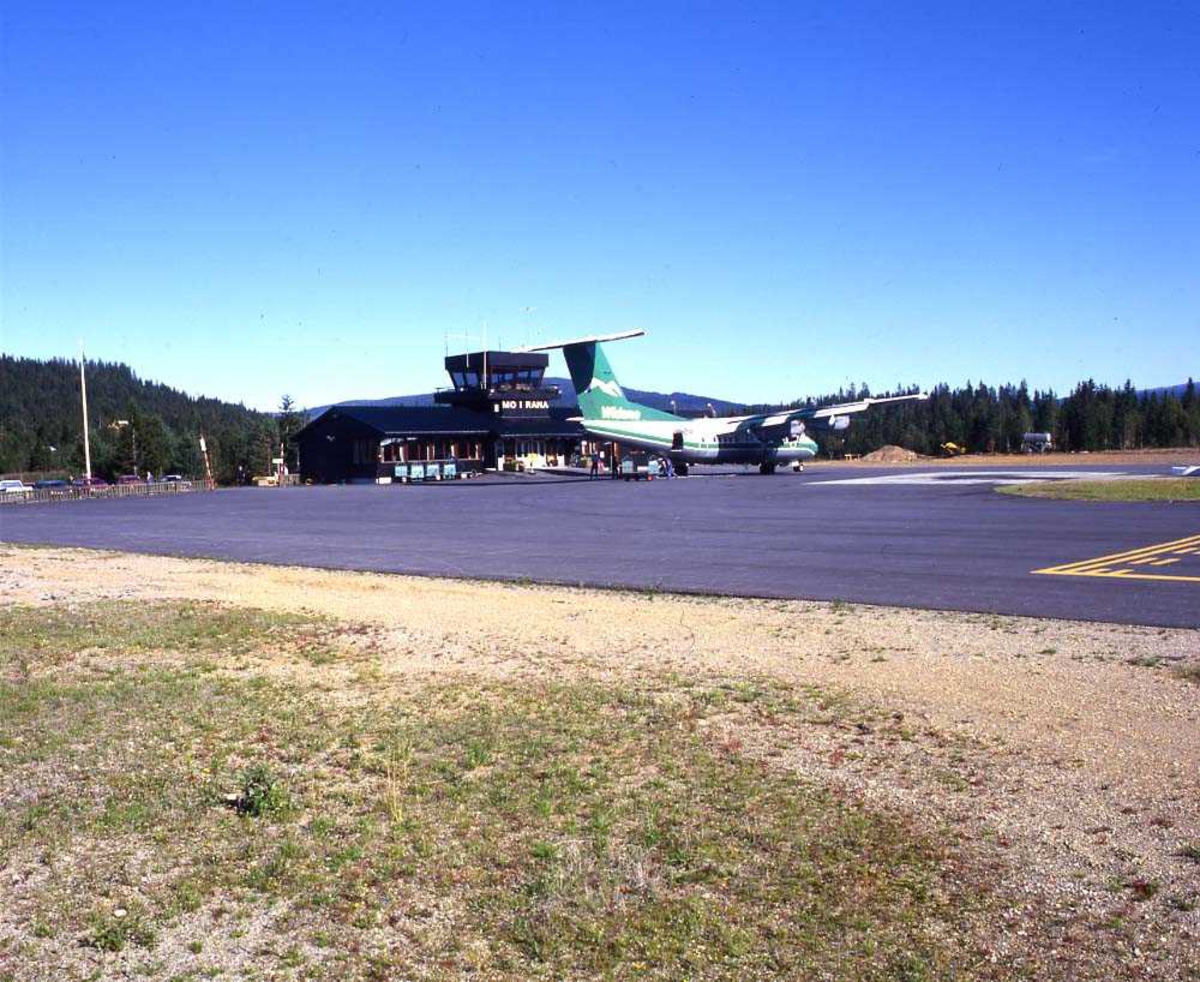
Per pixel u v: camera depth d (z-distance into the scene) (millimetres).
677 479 64562
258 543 30688
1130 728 9898
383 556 26688
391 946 6008
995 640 14383
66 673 13281
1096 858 7016
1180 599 17203
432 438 74562
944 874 6848
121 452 114438
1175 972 5578
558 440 80375
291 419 115688
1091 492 43188
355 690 12328
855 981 5559
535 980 5629
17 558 27672
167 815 8094
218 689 12359
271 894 6688
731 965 5750
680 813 8016
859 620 16297
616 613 17453
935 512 35656
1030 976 5566
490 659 13953
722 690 11977
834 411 66750
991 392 153250
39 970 5738
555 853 7258
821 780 8742
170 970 5738
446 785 8773
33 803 8391
